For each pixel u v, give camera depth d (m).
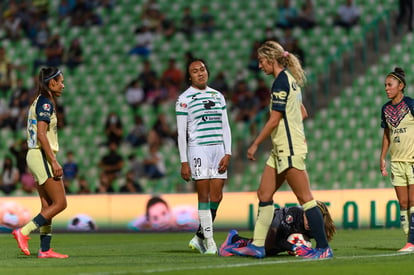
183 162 27.52
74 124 61.75
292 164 23.02
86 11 68.88
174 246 33.22
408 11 65.75
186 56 63.03
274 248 25.33
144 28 67.06
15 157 54.72
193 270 20.14
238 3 68.44
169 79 62.03
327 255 23.70
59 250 31.08
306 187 23.30
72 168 54.72
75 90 64.25
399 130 28.39
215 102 27.50
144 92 61.81
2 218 45.19
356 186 56.59
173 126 59.78
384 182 56.25
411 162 28.33
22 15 69.12
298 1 67.06
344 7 66.69
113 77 65.06
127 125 61.00
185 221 45.09
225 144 27.77
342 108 60.66
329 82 62.50
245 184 55.06
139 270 20.25
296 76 23.75
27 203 45.28
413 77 63.81
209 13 68.44
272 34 65.06
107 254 27.92
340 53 63.22
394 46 65.00
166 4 69.25
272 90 23.11
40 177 24.92
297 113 23.27
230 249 25.44
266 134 22.95
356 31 66.12
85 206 45.44
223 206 44.97
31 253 28.69
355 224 44.53
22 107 61.03
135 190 53.84
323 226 23.64
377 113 60.81
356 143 59.03
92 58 66.31
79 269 20.92
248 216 44.94
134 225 45.25
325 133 59.25
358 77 62.75
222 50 65.81
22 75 65.75
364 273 19.58
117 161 55.81
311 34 65.62
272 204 24.08
